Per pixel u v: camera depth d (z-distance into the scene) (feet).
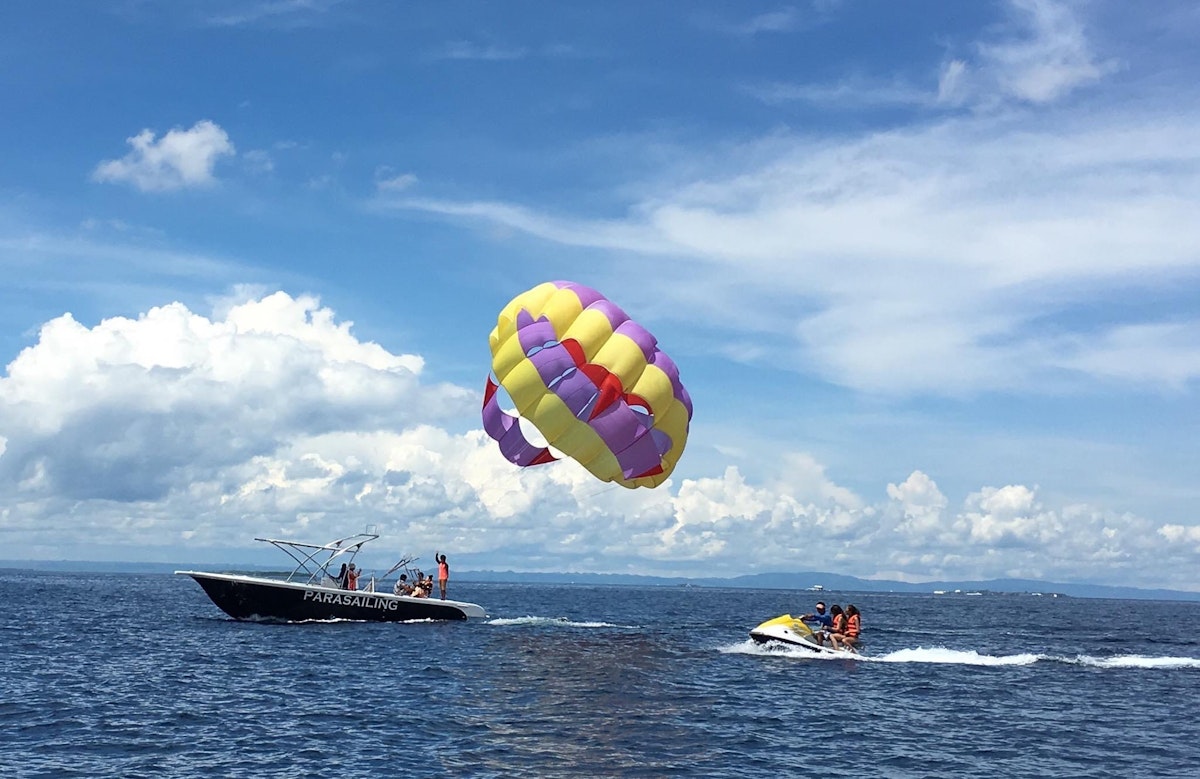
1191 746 50.90
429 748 44.80
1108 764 46.29
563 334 90.53
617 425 87.25
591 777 40.40
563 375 88.22
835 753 46.52
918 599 594.24
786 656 86.48
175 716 51.78
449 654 78.48
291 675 65.87
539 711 54.34
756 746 47.29
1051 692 69.21
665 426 92.32
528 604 235.81
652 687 64.28
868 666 80.64
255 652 78.23
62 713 52.26
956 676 76.28
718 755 45.03
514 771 41.01
